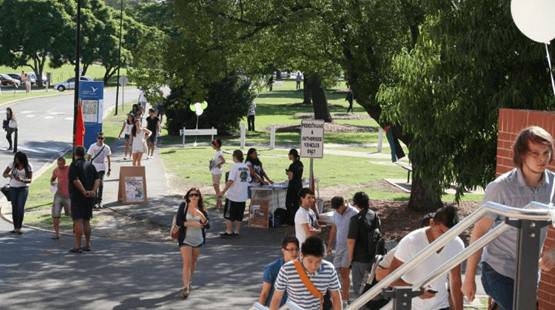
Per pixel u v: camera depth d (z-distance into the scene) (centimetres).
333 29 2880
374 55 2891
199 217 1897
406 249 934
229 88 6350
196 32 3034
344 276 1727
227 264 2303
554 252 597
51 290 1964
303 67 3172
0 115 7575
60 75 16075
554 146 640
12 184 2711
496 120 2005
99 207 3195
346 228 1712
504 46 1975
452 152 2266
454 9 2058
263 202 2855
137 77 3231
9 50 12538
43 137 5991
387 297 556
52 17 12456
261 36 3028
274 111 9281
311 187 2636
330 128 7150
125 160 4794
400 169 4453
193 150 5341
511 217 457
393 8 2769
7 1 12394
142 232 2795
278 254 2452
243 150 5375
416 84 2217
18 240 2612
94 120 4066
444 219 919
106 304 1839
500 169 1055
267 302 1262
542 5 606
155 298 1898
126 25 13225
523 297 459
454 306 980
